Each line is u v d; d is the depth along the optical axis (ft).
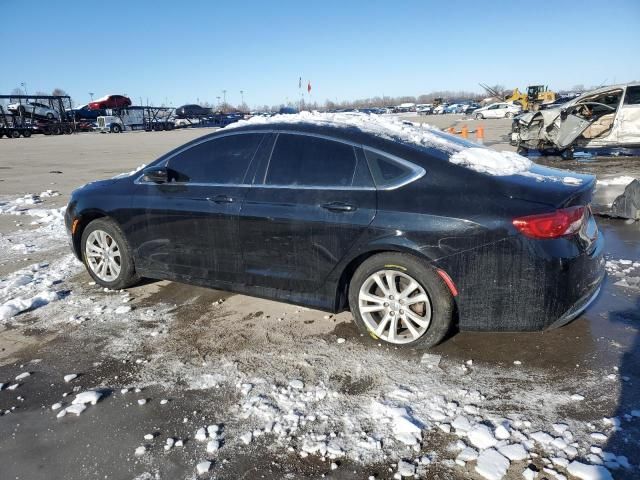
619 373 9.80
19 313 14.20
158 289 15.66
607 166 38.45
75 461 8.05
